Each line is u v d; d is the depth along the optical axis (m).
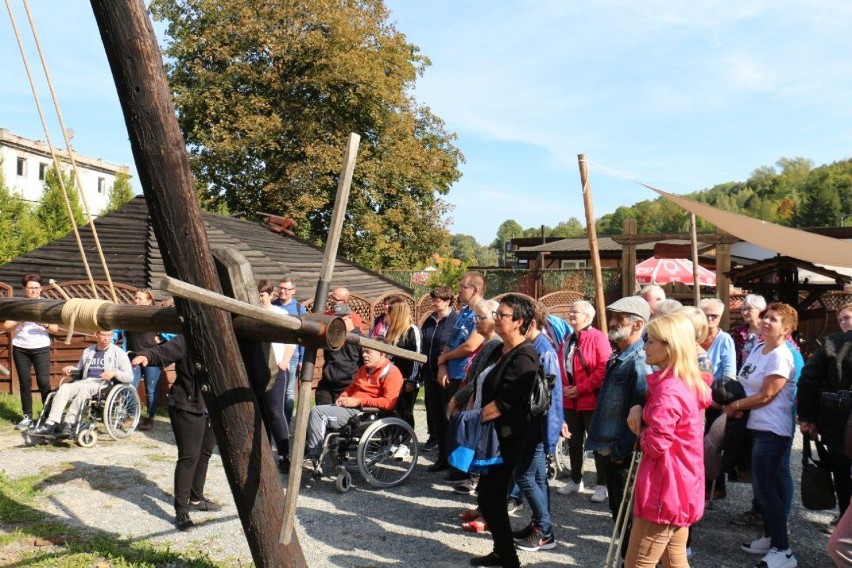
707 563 5.02
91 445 8.17
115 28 3.09
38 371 8.91
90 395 8.20
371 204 31.31
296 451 2.96
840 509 5.36
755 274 13.67
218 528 5.55
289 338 3.14
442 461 7.47
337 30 28.06
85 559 4.73
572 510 6.21
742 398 5.10
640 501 3.52
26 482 6.52
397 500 6.43
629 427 4.14
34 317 3.71
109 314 3.52
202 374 3.35
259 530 3.48
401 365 7.65
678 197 8.29
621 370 4.43
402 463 7.79
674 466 3.47
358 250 31.41
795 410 5.37
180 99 28.75
